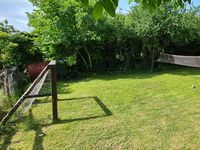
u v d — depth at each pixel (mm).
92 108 2914
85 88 4035
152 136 2117
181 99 3143
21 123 2525
